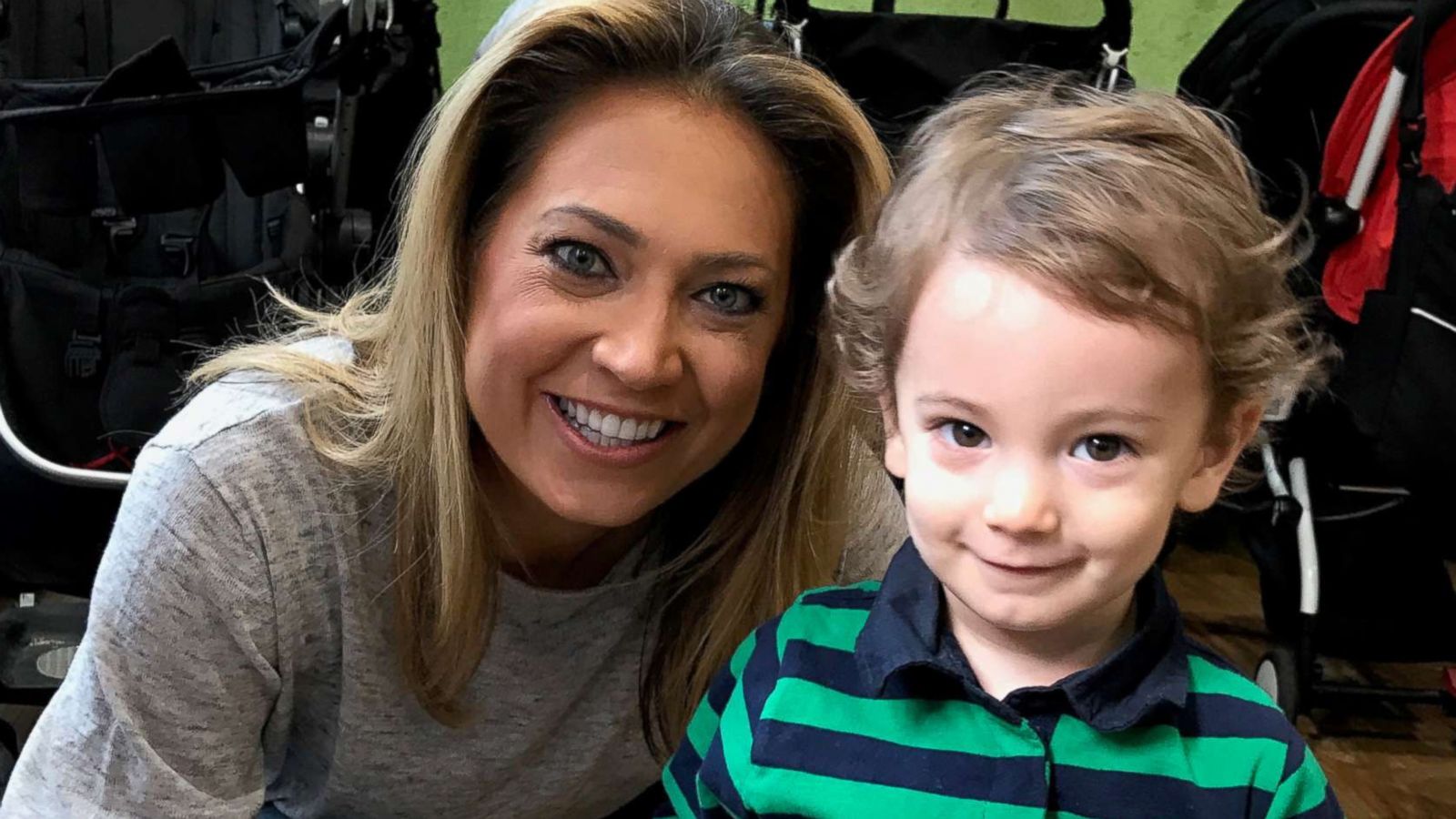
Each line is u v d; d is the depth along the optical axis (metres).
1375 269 1.55
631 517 0.84
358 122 1.42
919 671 0.69
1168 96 0.75
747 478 0.96
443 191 0.80
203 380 1.02
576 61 0.78
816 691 0.71
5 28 1.52
